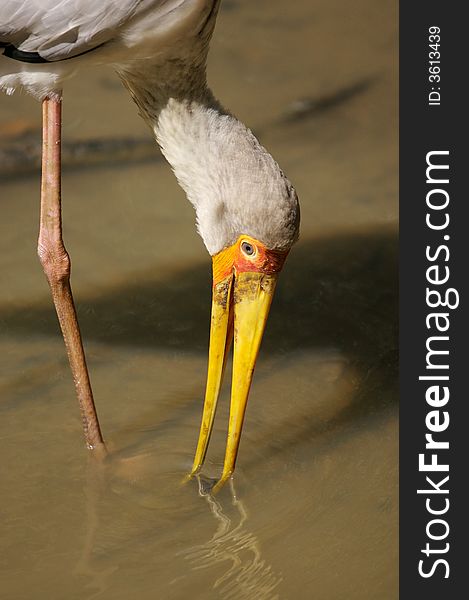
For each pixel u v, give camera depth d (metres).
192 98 7.91
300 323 9.97
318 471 8.10
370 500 7.80
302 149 12.89
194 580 6.98
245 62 14.71
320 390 9.09
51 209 8.13
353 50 15.27
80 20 7.36
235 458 7.92
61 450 8.20
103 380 9.07
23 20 7.35
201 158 7.82
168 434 8.46
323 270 10.77
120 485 7.89
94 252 10.76
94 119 12.93
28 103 12.98
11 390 8.84
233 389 7.84
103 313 9.91
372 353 9.62
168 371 9.23
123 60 7.79
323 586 6.97
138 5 7.31
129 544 7.30
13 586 6.87
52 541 7.31
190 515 7.61
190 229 11.27
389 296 10.43
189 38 7.64
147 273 10.52
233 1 16.52
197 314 9.99
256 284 7.68
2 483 7.84
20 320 9.72
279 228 7.46
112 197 11.65
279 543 7.34
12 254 10.62
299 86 14.23
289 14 16.20
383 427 8.66
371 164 12.70
